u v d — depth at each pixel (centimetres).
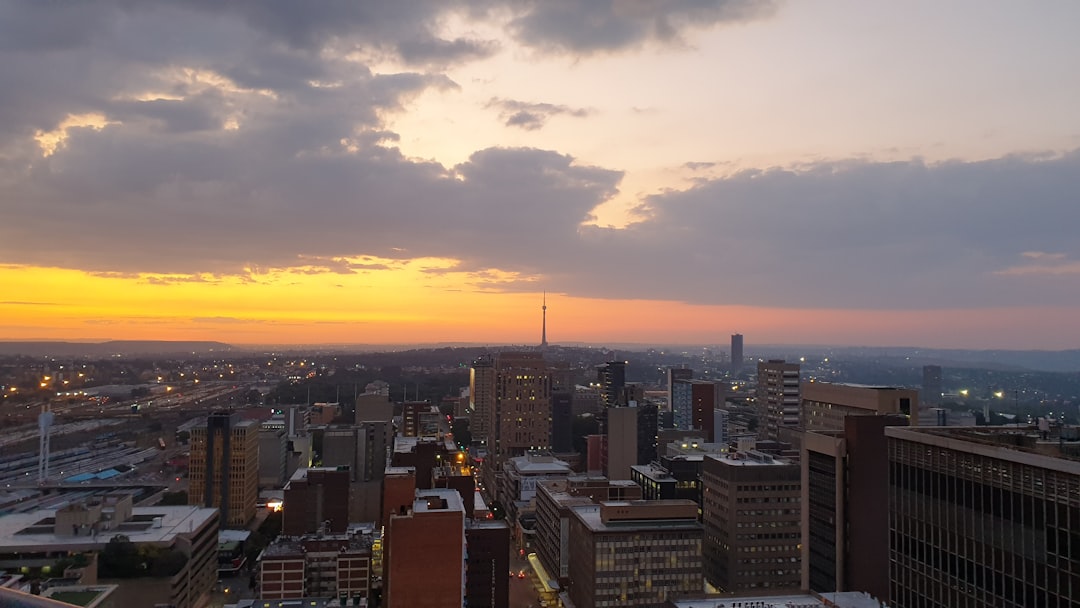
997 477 9962
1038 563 9244
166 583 19750
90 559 19638
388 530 14925
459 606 13488
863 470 17400
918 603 11488
